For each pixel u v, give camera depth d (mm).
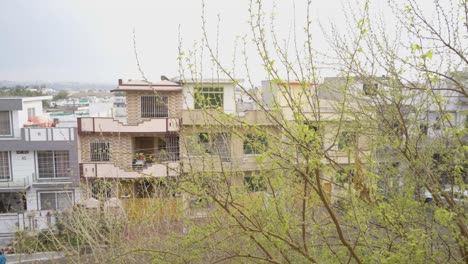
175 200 5266
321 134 3682
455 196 4820
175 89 18281
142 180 7004
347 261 4324
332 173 3955
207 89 4711
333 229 4707
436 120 5043
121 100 35906
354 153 4035
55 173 19375
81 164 17484
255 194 4191
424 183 4297
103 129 18484
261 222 3932
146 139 19156
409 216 4344
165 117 18141
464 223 4141
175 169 4188
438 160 5102
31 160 19375
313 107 3514
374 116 5422
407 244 3877
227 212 3822
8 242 15922
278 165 3799
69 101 47562
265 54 3301
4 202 19391
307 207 4180
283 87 3707
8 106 19438
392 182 4816
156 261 4395
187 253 4301
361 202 4051
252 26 3359
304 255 3807
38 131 18969
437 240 4406
